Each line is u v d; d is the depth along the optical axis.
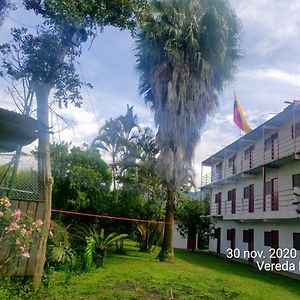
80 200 18.23
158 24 17.80
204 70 17.95
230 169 28.95
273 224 21.09
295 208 17.75
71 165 18.86
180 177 17.94
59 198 18.06
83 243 15.10
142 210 21.39
